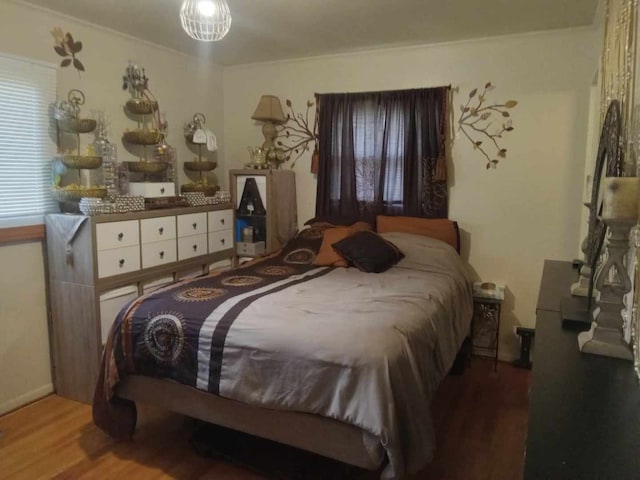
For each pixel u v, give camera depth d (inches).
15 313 111.5
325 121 155.8
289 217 165.0
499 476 86.4
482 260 143.9
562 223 133.6
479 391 121.0
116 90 133.8
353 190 153.9
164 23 124.6
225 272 123.7
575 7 111.1
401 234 139.9
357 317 83.5
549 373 49.6
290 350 75.9
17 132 109.1
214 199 151.8
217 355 81.7
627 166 59.7
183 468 89.7
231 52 153.8
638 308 50.5
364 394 70.1
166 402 90.4
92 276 109.7
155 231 126.3
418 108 143.4
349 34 133.3
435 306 97.1
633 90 57.3
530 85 132.7
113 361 92.7
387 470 68.8
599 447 35.9
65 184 119.0
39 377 117.1
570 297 79.0
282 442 79.4
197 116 163.9
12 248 110.0
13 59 106.8
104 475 87.4
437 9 113.5
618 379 48.2
